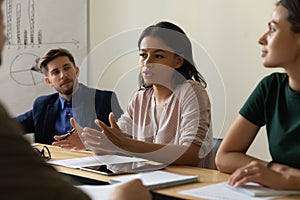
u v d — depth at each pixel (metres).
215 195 1.21
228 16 2.90
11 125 0.61
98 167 1.58
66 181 0.65
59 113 2.65
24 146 0.61
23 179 0.59
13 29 3.27
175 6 3.13
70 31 3.45
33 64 3.35
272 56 1.45
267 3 2.72
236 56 2.88
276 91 1.60
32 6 3.33
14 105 3.30
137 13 3.32
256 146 2.82
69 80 2.58
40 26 3.36
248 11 2.81
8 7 3.24
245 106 1.65
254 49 2.80
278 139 1.53
